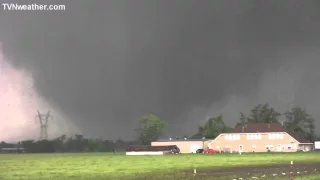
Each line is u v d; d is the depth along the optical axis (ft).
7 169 192.24
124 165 213.46
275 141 501.56
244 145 509.35
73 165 222.48
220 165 199.62
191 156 358.84
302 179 117.50
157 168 181.78
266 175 133.49
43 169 188.55
